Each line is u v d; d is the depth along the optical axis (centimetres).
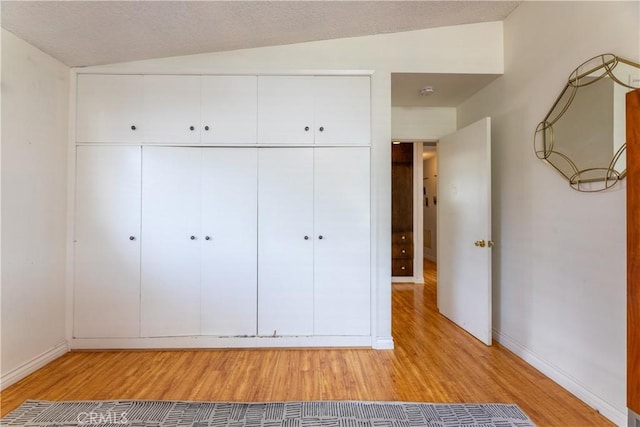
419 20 242
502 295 262
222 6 197
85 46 224
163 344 251
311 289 256
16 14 185
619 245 161
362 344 255
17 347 205
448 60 257
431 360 233
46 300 228
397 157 502
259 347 253
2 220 196
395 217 500
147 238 251
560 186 200
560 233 200
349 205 256
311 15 218
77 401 180
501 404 179
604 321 169
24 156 211
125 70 250
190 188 252
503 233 261
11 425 160
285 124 255
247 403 179
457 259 304
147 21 204
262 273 255
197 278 253
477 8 237
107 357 238
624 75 158
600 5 171
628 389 127
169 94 252
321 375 211
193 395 187
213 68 252
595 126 174
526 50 230
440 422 163
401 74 259
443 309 334
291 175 255
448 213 322
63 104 243
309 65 254
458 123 338
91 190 249
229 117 254
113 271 250
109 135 250
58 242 239
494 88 272
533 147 224
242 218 254
